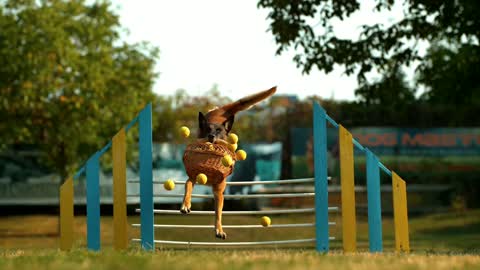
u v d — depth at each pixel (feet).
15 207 137.39
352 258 32.53
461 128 147.13
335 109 167.63
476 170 145.89
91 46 120.06
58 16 116.16
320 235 44.34
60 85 115.75
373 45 82.79
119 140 44.96
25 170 134.41
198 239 108.78
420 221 129.29
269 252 38.40
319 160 44.75
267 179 139.03
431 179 145.89
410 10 83.15
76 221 124.47
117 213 44.62
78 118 116.06
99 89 116.26
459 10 79.61
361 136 147.23
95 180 45.11
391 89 84.64
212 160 38.17
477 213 133.08
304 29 81.76
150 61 125.80
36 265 28.27
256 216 131.23
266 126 184.34
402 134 147.33
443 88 87.56
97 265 27.86
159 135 170.40
